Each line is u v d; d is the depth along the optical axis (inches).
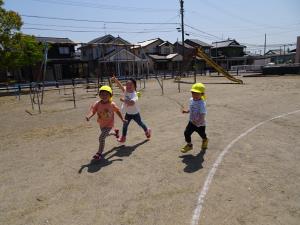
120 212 134.7
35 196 155.9
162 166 188.9
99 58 1622.8
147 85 1021.2
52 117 414.6
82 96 725.3
